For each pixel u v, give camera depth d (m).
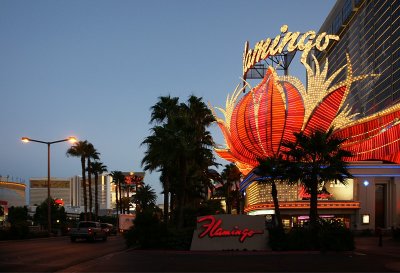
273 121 55.19
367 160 57.75
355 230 49.03
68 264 19.08
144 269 16.97
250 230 25.97
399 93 108.62
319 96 55.34
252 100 57.69
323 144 27.27
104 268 17.38
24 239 41.84
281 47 61.97
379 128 57.38
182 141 31.98
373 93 126.38
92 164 87.88
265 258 21.48
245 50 74.00
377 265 18.27
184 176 32.72
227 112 65.00
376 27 126.00
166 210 39.66
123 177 112.44
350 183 51.78
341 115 56.97
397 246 29.98
